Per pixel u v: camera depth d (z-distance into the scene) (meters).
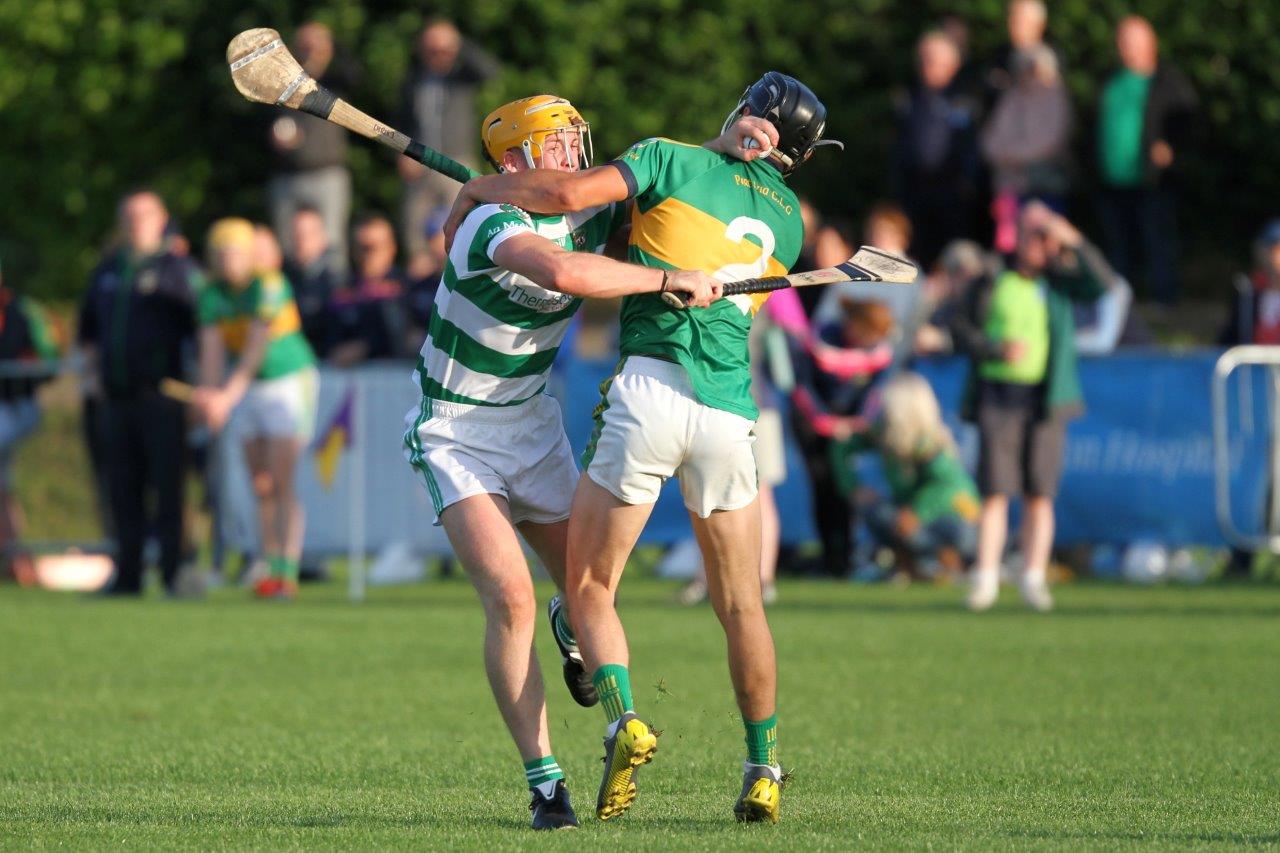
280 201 58.50
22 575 50.84
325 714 25.56
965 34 61.16
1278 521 44.59
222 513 48.41
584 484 17.03
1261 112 68.19
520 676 17.06
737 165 17.23
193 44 69.50
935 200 56.78
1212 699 26.56
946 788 19.55
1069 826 17.02
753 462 17.03
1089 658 31.16
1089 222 70.75
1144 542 45.72
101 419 43.97
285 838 16.25
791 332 39.34
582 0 68.38
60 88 70.31
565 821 16.83
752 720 17.50
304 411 43.66
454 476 17.45
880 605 40.47
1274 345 46.16
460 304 17.30
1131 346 48.44
